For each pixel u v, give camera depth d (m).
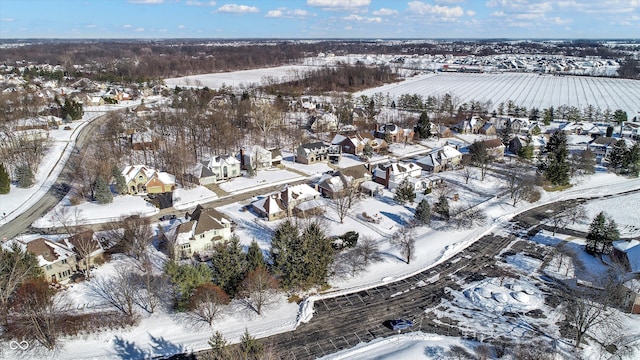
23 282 52.62
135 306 55.56
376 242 75.31
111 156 109.94
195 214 73.12
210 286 53.28
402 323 53.91
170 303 56.44
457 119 181.12
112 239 71.56
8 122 135.25
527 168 119.56
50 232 76.00
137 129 138.12
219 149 124.00
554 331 53.09
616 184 110.00
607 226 72.25
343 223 81.81
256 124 146.88
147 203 88.75
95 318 52.28
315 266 59.28
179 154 106.44
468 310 57.50
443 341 51.12
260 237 74.94
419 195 97.25
